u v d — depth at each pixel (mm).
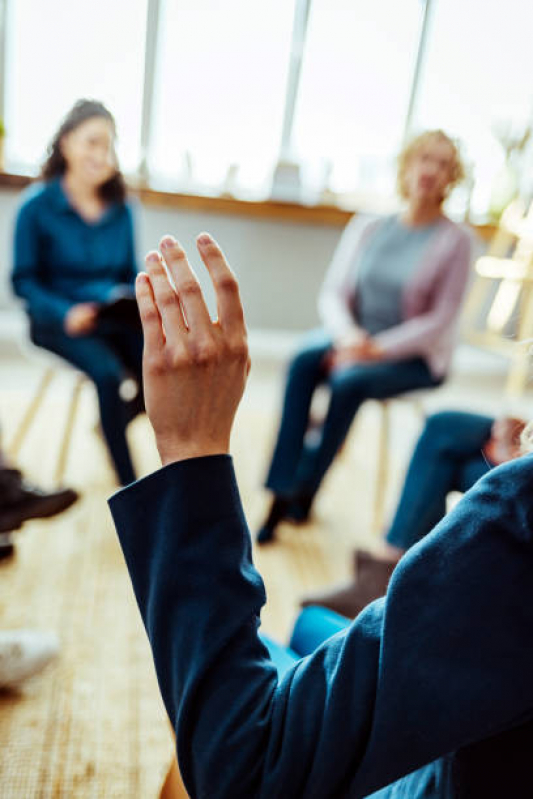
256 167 3699
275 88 3631
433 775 417
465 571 358
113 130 2035
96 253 2172
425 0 3582
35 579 1700
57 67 3301
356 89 3719
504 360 3965
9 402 2789
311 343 2150
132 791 1150
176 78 3492
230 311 420
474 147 3844
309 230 3600
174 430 421
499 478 370
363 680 372
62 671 1403
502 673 346
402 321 2207
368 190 3752
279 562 1953
